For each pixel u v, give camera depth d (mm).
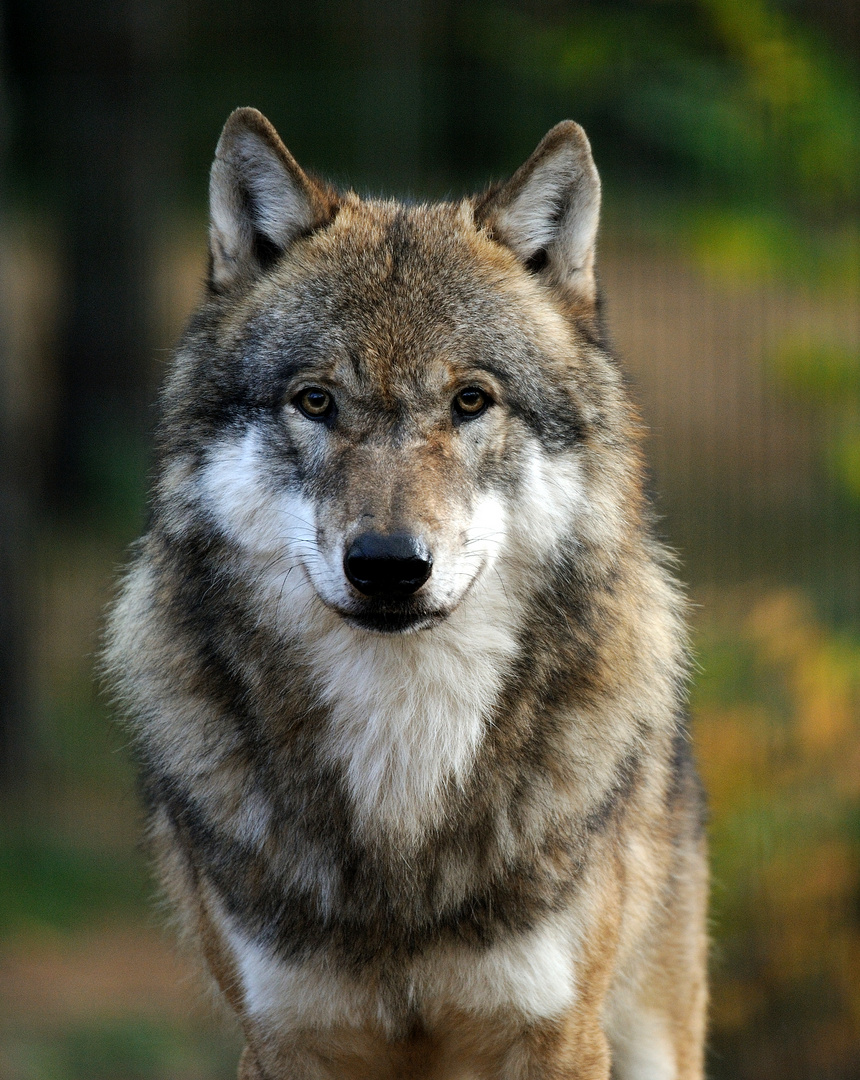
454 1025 7875
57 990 15789
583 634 7957
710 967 13195
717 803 13914
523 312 8203
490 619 7828
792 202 17438
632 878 8414
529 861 7617
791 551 21594
